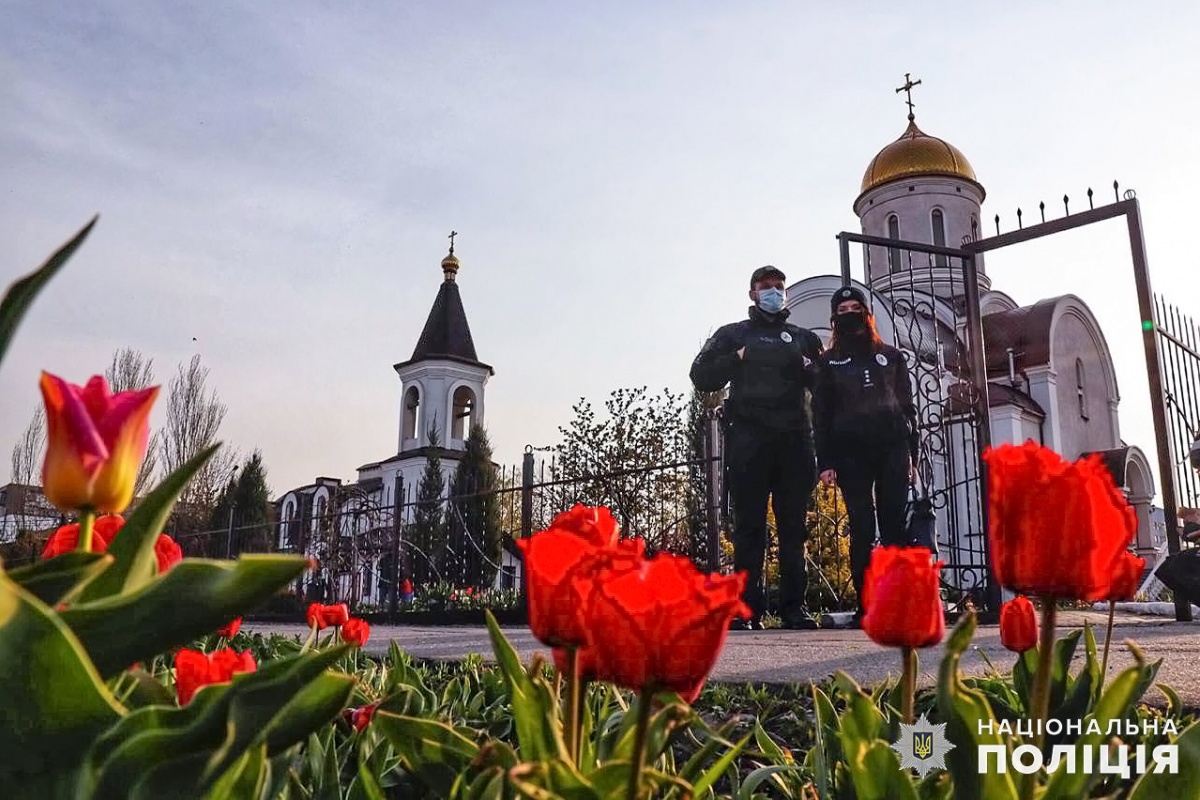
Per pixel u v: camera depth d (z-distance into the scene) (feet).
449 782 4.05
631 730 3.87
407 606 49.80
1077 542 3.42
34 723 2.23
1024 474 3.55
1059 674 6.34
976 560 56.59
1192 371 33.71
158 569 4.25
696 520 48.14
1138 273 29.07
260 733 2.61
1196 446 28.17
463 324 128.77
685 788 2.93
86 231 2.72
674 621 2.64
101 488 2.82
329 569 56.54
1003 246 31.55
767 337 25.30
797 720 8.82
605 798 2.91
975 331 31.53
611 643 2.71
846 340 25.62
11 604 2.09
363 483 140.87
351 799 4.52
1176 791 3.28
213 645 15.72
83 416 2.82
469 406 125.49
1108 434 104.12
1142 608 41.96
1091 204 30.40
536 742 3.42
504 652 3.78
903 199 97.35
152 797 2.47
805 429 25.14
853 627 28.66
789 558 26.05
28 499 85.20
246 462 116.88
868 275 32.63
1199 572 20.26
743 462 25.09
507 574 62.23
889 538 25.09
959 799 3.50
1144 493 94.07
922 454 32.91
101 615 2.52
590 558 3.25
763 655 14.32
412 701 5.90
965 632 3.55
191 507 113.60
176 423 116.88
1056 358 96.84
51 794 2.29
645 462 66.28
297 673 2.67
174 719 2.51
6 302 2.63
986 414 31.04
